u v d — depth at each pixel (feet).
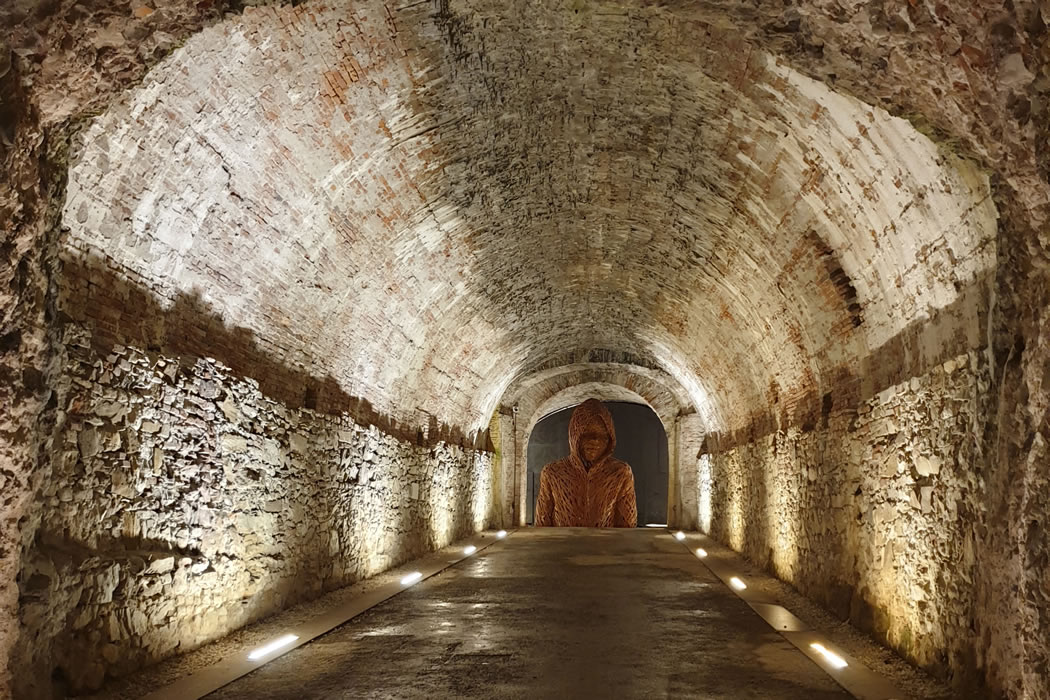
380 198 25.03
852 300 22.53
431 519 45.27
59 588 14.26
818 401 28.30
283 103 18.79
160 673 17.12
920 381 18.34
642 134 24.03
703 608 27.22
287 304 24.54
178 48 14.16
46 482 14.46
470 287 37.35
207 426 20.36
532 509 103.14
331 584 29.27
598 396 80.33
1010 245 13.94
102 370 16.11
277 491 24.53
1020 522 13.25
